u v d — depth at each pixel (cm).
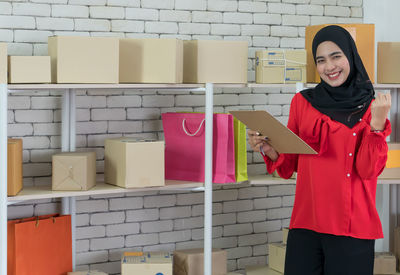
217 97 340
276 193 361
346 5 370
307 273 216
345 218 205
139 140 280
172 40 269
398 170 307
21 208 297
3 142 242
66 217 291
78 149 310
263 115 207
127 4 315
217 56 284
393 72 304
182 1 329
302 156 220
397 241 330
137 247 328
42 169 303
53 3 299
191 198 340
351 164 206
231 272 320
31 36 295
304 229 218
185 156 297
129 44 271
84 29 307
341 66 212
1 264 244
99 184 284
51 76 260
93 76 258
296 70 294
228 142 290
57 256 287
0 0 288
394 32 364
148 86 268
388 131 202
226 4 339
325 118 212
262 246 359
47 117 302
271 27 352
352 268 205
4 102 241
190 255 299
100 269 319
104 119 315
